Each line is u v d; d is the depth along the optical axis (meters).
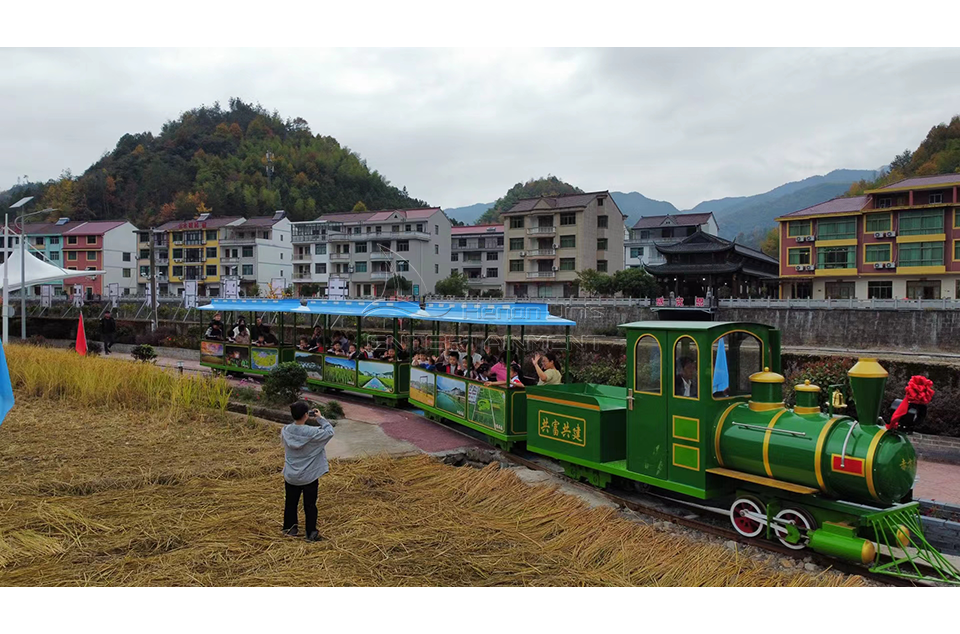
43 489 7.83
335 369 16.08
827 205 45.00
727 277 44.53
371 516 7.26
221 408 13.01
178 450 9.98
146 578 5.58
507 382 10.23
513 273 56.31
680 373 7.50
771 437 6.69
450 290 55.84
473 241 68.00
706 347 7.17
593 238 54.94
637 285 43.78
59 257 66.88
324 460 6.72
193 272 67.56
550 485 8.59
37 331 30.61
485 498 8.12
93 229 67.50
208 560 5.97
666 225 59.62
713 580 5.84
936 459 11.63
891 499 6.10
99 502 7.49
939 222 38.62
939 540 7.05
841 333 31.22
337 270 63.44
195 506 7.45
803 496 6.61
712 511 7.91
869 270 41.09
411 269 59.62
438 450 10.55
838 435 6.29
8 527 6.53
